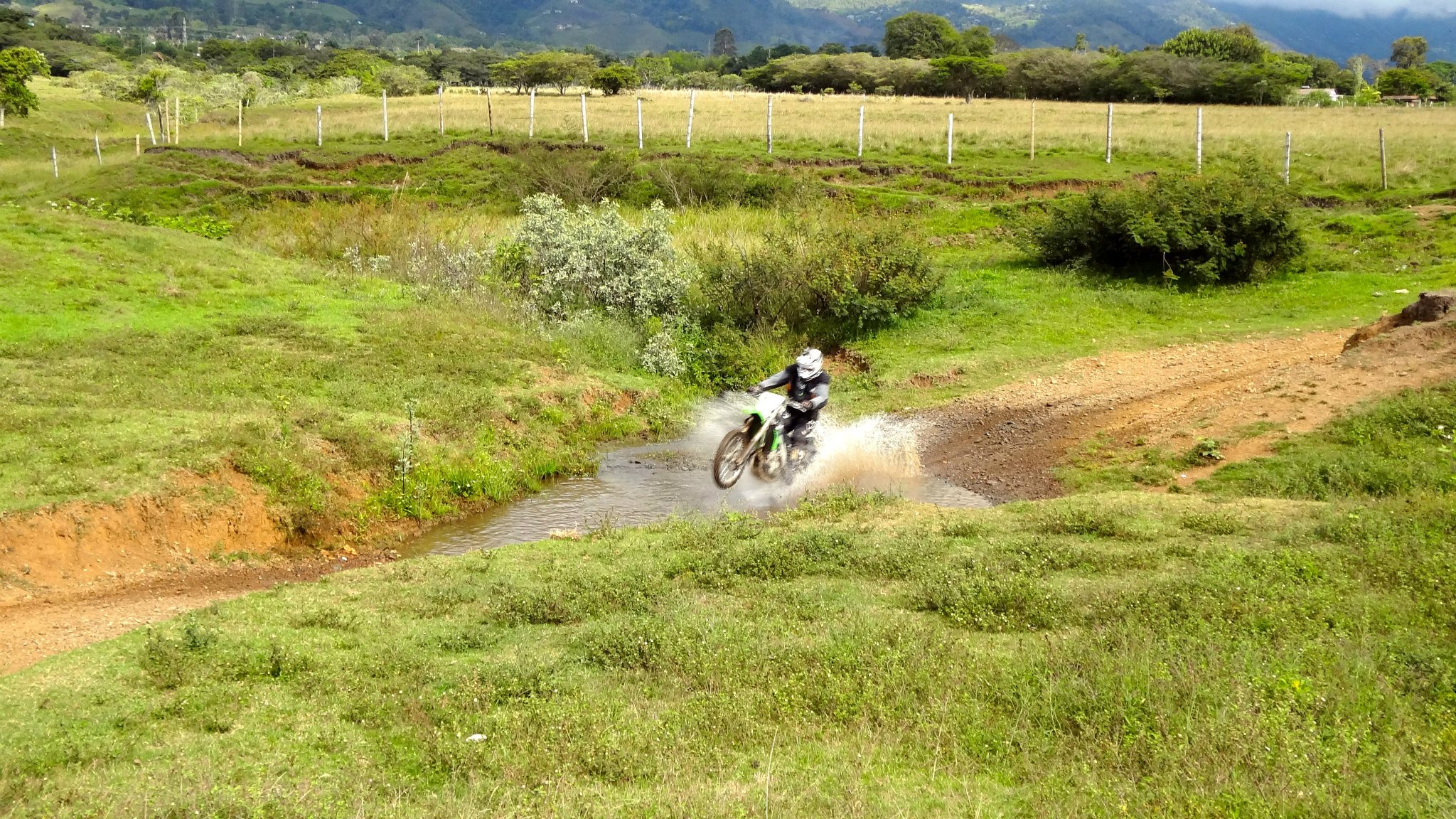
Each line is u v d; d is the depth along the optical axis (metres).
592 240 18.83
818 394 11.89
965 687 5.48
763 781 4.48
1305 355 14.22
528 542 10.54
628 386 15.72
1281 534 8.17
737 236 23.84
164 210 31.09
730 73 139.25
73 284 15.71
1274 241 19.39
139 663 6.21
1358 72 88.38
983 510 9.94
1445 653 5.59
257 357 13.87
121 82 71.69
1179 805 4.07
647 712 5.47
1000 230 25.11
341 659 6.34
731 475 11.71
